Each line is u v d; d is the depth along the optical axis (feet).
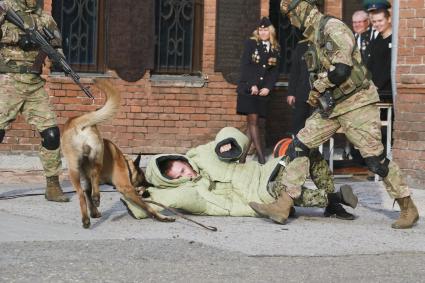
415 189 53.16
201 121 69.36
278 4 71.05
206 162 43.01
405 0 54.03
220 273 31.65
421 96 53.67
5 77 44.39
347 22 71.10
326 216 43.37
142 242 36.19
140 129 68.23
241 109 63.87
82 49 67.00
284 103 71.41
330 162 59.82
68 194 48.73
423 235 39.47
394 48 54.75
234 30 69.56
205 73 69.26
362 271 32.63
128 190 40.34
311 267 32.99
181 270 31.91
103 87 38.78
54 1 65.98
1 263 32.12
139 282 30.19
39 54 44.62
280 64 71.41
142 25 67.77
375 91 39.73
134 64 67.77
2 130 44.62
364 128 39.55
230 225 40.22
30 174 58.34
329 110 39.65
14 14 43.83
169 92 68.64
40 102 45.27
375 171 39.99
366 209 46.14
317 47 39.58
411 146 54.13
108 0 67.15
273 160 43.11
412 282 31.30
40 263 32.27
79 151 38.78
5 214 41.78
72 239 36.50
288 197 40.55
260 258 34.14
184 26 69.36
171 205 41.09
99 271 31.42
